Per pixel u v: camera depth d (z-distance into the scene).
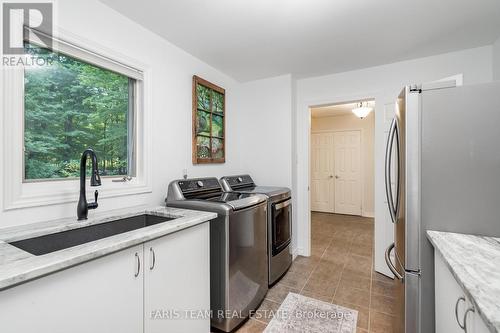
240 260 1.81
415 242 1.23
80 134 1.55
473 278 0.79
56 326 0.83
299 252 3.13
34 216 1.27
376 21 1.80
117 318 1.03
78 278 0.89
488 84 1.12
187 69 2.29
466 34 1.99
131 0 1.54
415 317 1.23
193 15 1.71
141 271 1.14
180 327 1.37
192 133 2.32
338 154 5.70
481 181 1.14
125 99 1.83
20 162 1.22
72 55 1.43
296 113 3.13
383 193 2.56
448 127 1.18
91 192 1.53
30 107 1.31
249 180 2.93
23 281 0.74
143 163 1.85
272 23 1.82
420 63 2.46
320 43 2.14
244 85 3.20
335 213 5.73
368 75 2.72
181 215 1.53
